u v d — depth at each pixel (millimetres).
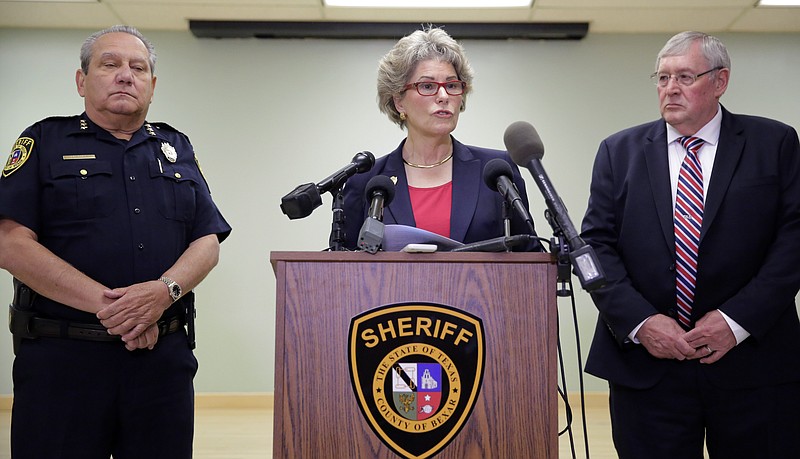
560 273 1634
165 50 6367
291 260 1649
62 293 2080
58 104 6305
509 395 1604
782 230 2227
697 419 2186
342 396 1604
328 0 5809
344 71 6402
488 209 2195
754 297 2123
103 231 2207
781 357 2174
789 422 2152
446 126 2207
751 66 6359
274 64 6402
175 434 2205
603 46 6402
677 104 2283
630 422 2240
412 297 1633
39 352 2105
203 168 6316
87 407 2105
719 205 2229
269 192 6324
